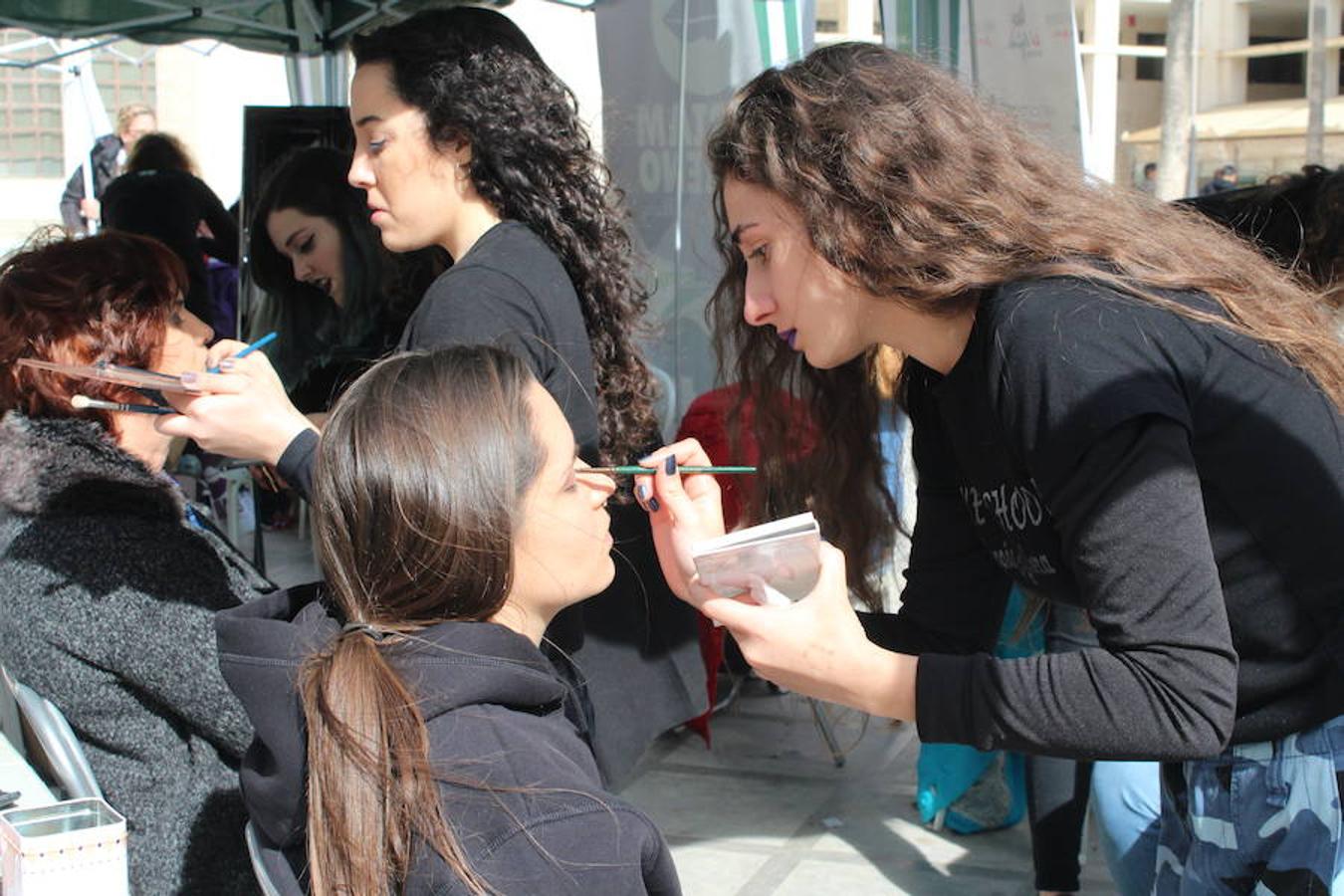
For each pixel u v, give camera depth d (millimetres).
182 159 6336
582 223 2285
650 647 2312
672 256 4238
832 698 1437
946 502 1858
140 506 1807
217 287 5891
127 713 1801
